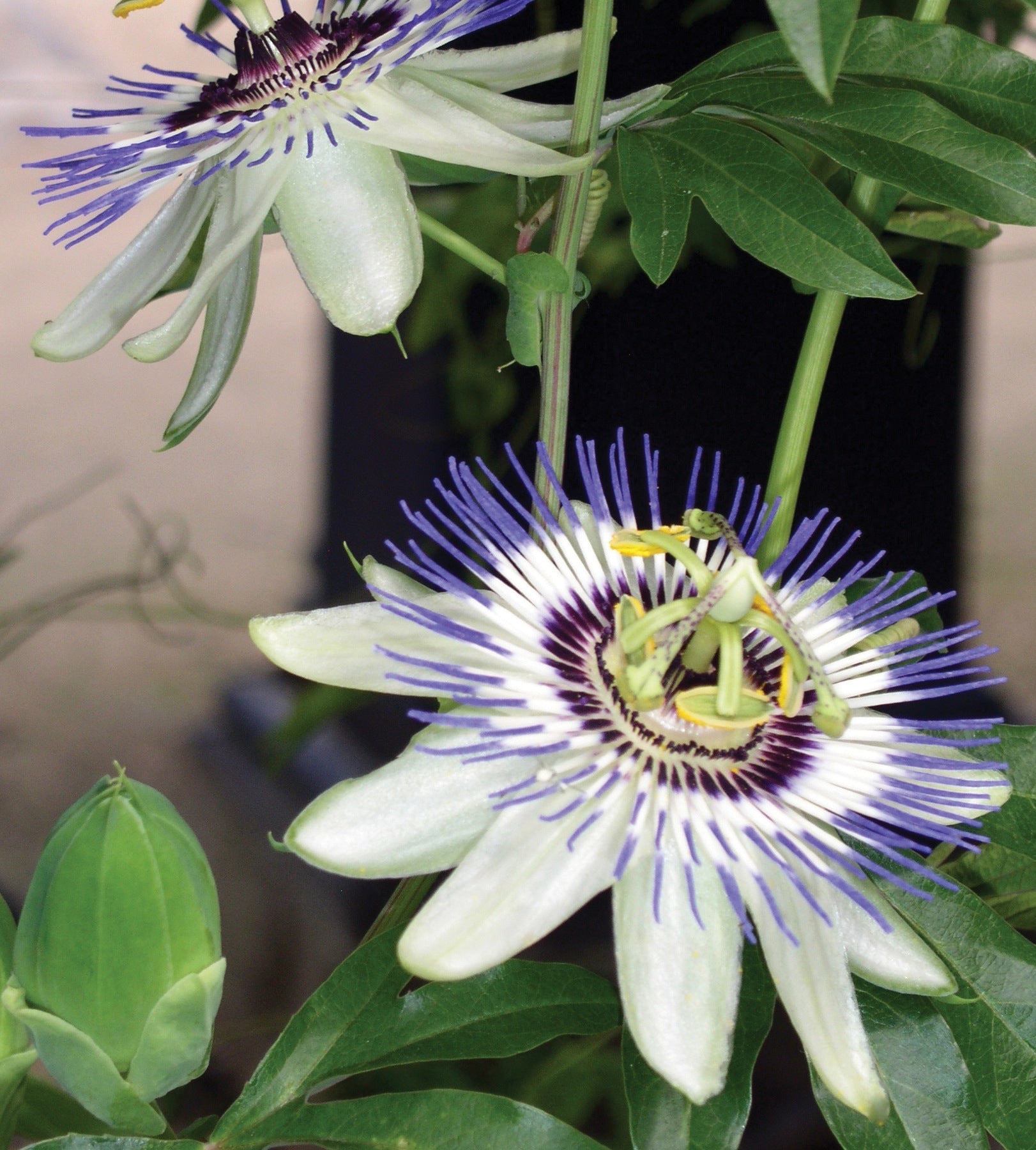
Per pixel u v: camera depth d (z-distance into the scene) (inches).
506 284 15.3
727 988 13.7
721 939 13.9
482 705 14.3
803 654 14.7
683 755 14.6
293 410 48.7
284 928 32.8
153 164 15.1
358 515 31.2
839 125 15.2
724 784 14.5
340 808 14.0
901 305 23.1
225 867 34.4
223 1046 21.7
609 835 14.1
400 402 29.2
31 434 47.6
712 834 14.2
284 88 15.3
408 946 13.6
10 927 14.4
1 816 35.9
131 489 45.4
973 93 15.1
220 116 15.3
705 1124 14.4
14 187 53.2
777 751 14.8
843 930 14.2
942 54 15.1
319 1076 14.8
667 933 13.9
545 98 20.3
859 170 15.1
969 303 24.2
